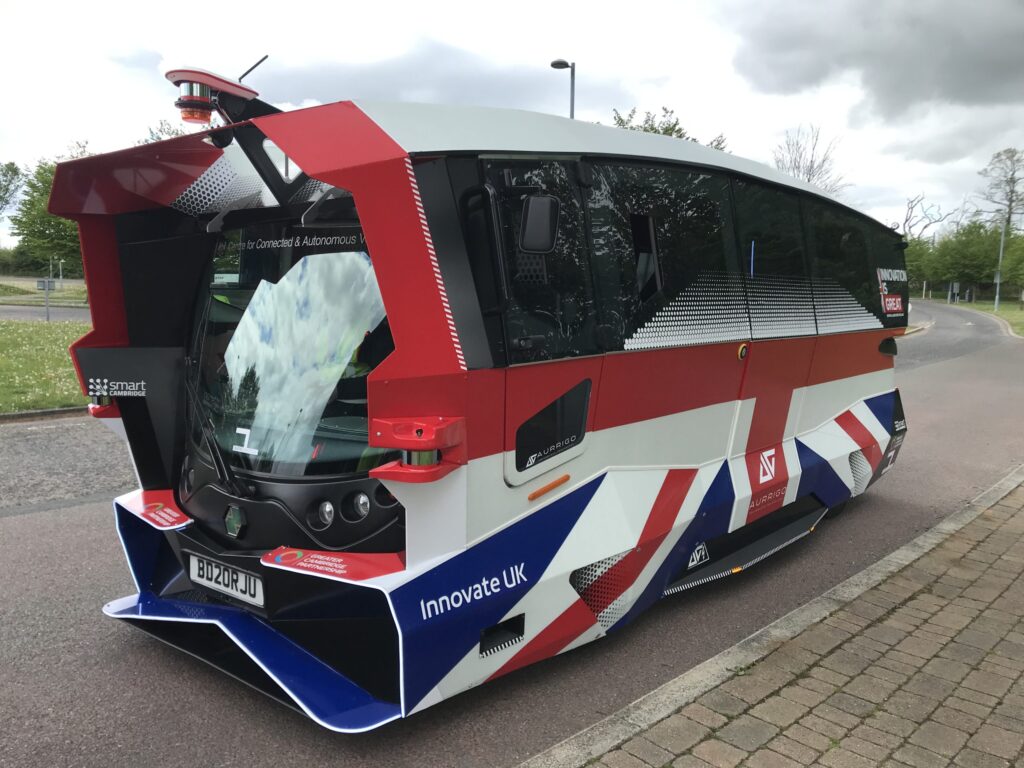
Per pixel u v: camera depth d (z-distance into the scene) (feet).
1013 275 215.92
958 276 248.73
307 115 9.04
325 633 9.99
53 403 34.40
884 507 21.68
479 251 9.55
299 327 10.79
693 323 13.16
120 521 12.32
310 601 9.73
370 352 10.14
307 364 10.62
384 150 8.76
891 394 21.62
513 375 9.87
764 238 15.24
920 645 12.64
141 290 12.47
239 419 11.08
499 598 9.98
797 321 16.43
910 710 10.62
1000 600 14.61
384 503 9.77
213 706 10.69
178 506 12.16
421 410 9.08
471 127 9.81
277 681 9.56
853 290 18.93
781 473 16.11
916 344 83.76
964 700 10.91
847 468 19.01
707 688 11.11
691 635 13.37
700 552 14.15
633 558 12.05
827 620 13.61
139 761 9.44
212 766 9.36
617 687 11.46
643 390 12.17
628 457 12.14
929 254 271.90
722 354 13.97
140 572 12.46
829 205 17.65
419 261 8.95
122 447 27.25
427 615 9.16
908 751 9.65
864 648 12.50
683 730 9.99
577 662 12.24
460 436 9.23
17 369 43.47
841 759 9.43
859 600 14.56
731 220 14.16
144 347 12.37
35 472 23.41
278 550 10.17
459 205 9.39
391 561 9.56
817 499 18.21
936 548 17.62
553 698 11.09
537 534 10.57
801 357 16.65
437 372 9.05
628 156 11.83
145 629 12.07
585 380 11.06
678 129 74.95
